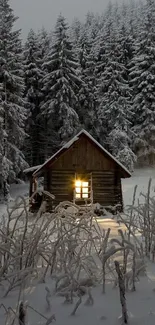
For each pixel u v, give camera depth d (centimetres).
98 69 3659
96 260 424
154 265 402
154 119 2984
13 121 2528
